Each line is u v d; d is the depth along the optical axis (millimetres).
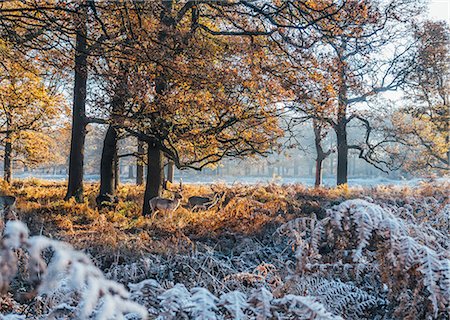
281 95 14148
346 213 2523
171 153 16922
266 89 14266
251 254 5184
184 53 13250
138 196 22781
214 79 13078
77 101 20031
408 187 11781
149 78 14156
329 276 2775
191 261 4309
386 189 13172
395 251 2352
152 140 17125
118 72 14336
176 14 14867
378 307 2707
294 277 2617
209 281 3379
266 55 15188
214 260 4020
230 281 3164
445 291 2184
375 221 2447
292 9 13883
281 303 1894
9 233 1159
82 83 19984
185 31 13805
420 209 4527
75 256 1263
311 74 14188
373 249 3045
